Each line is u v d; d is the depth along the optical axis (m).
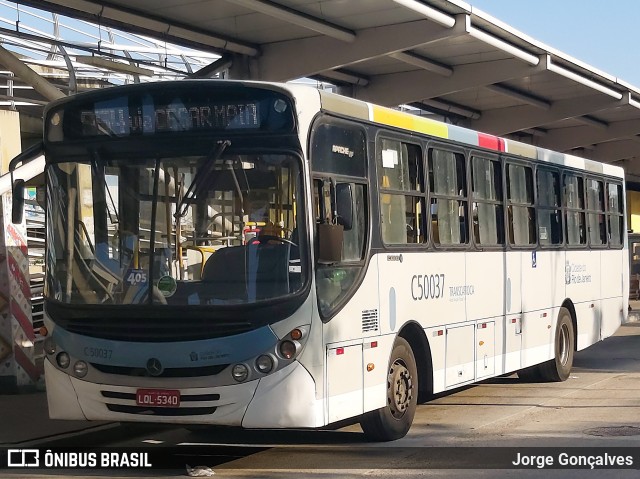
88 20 14.55
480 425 11.05
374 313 9.30
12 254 13.38
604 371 16.42
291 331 8.08
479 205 11.90
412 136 10.29
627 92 24.09
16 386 13.34
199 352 8.06
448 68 19.91
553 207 14.53
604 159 32.72
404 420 10.05
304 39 16.89
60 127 8.79
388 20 16.05
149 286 8.25
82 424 11.18
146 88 8.48
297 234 8.18
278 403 8.04
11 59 14.47
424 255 10.38
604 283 16.75
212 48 16.81
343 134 8.97
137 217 8.40
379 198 9.53
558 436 10.33
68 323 8.48
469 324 11.45
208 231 8.24
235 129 8.30
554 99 24.56
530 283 13.43
